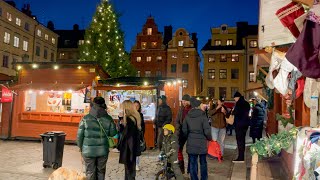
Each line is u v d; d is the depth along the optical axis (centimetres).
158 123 1112
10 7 3678
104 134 620
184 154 1195
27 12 4266
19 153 1124
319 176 304
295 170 405
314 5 318
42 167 895
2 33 3559
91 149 608
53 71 1504
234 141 1648
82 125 616
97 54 2742
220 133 1100
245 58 4472
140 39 4784
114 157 1097
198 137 683
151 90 1380
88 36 2845
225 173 855
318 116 573
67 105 1523
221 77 4559
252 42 4462
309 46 334
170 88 1653
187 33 4688
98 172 630
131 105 675
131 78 1545
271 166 927
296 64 339
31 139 1469
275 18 697
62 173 174
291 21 475
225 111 1112
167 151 698
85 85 1402
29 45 4159
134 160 664
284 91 586
